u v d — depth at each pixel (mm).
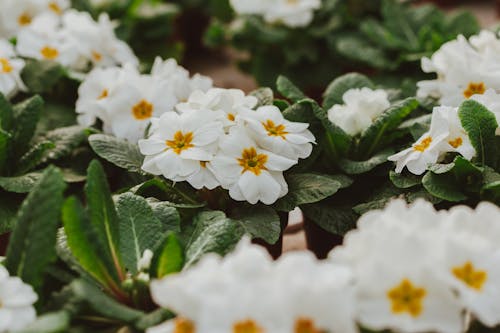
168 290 355
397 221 373
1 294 387
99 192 408
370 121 499
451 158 473
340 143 493
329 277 355
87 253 396
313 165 504
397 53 662
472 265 368
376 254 361
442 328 357
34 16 651
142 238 431
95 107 530
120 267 419
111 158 483
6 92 552
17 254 397
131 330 398
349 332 351
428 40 649
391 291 362
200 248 417
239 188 451
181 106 481
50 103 584
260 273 358
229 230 421
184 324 364
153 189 470
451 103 508
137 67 638
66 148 523
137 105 520
